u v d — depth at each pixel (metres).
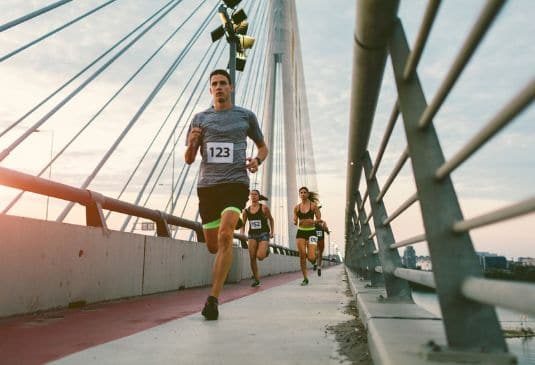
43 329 2.57
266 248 7.24
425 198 1.29
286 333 2.28
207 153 3.43
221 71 3.55
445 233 1.25
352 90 2.00
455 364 1.09
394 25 1.39
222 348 1.92
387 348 1.25
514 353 1.12
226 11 8.43
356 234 6.62
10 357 1.82
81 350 1.96
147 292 5.05
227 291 5.98
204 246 7.06
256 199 7.27
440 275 1.22
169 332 2.33
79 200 3.92
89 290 3.90
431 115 1.18
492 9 0.74
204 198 3.45
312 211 7.75
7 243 2.99
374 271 4.08
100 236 4.08
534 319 0.74
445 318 1.20
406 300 2.57
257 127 3.68
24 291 3.14
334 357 1.73
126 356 1.77
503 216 0.81
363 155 3.11
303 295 4.71
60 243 3.51
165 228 5.77
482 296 0.94
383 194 2.60
